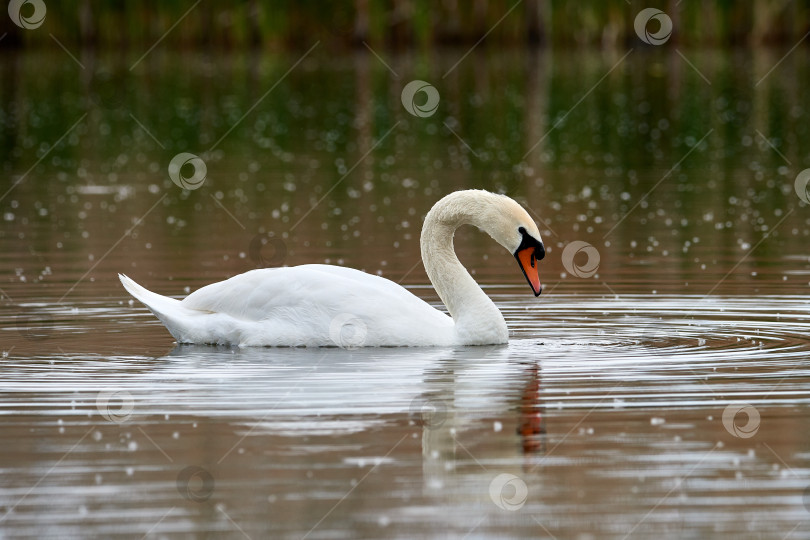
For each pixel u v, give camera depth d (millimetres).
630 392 10516
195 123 38094
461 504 7977
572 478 8414
